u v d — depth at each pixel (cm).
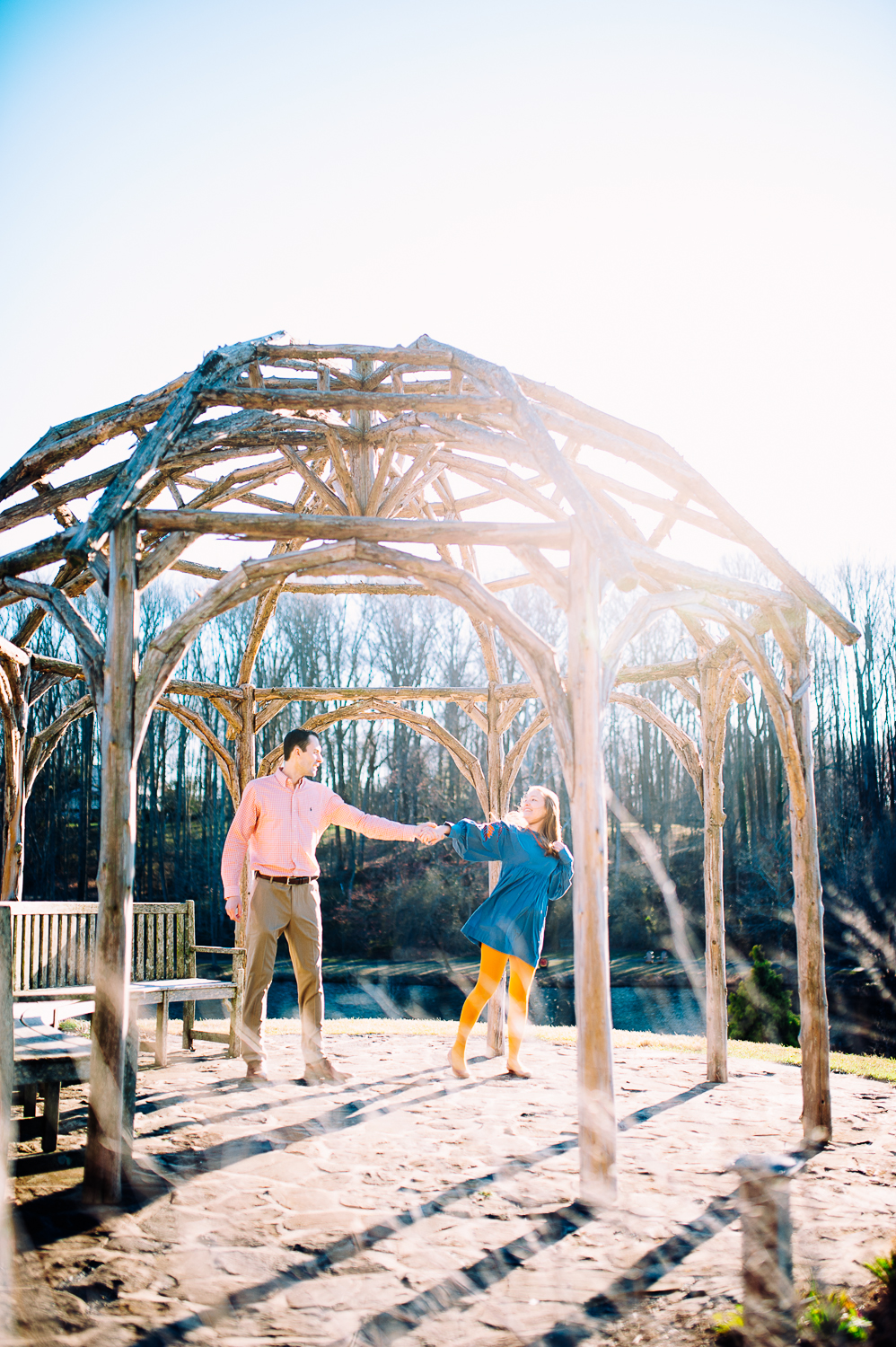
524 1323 251
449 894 2461
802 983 457
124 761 369
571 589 384
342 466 507
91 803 2539
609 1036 360
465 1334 244
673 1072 613
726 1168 391
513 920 582
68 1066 376
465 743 2725
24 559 427
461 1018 583
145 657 381
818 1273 272
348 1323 251
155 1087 539
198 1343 238
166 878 2583
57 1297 265
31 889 2450
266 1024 830
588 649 377
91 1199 342
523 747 731
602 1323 251
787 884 2133
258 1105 495
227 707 722
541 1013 1709
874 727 2267
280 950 2341
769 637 1912
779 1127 462
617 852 2366
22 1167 385
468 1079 569
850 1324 233
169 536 395
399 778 2723
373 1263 291
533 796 593
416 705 2759
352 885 2538
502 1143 426
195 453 474
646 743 2483
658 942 2167
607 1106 355
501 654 2650
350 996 1897
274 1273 283
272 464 600
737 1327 236
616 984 1872
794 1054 707
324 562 390
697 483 460
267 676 2758
